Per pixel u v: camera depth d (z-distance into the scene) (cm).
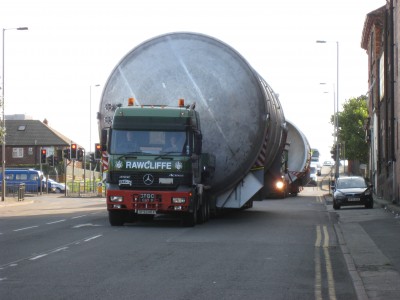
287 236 1844
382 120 4597
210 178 2314
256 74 2295
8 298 886
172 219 2511
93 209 3634
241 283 1029
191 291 952
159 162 2052
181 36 2339
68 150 5706
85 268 1173
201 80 2302
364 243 1630
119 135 2083
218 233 1908
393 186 3653
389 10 3897
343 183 3566
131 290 954
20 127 11131
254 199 2695
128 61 2347
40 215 3002
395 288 960
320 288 997
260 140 2294
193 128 2086
